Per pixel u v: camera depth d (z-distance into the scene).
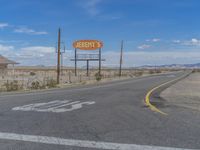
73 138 7.81
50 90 26.11
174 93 21.53
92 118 10.80
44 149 6.82
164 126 9.25
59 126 9.34
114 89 26.44
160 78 52.16
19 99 17.86
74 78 58.69
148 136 7.97
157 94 20.92
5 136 8.04
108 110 12.89
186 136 7.95
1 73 72.44
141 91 23.88
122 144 7.21
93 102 16.03
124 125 9.46
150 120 10.33
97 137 7.91
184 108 13.45
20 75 71.25
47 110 12.89
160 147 6.95
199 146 7.01
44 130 8.77
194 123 9.72
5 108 13.55
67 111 12.59
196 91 23.17
